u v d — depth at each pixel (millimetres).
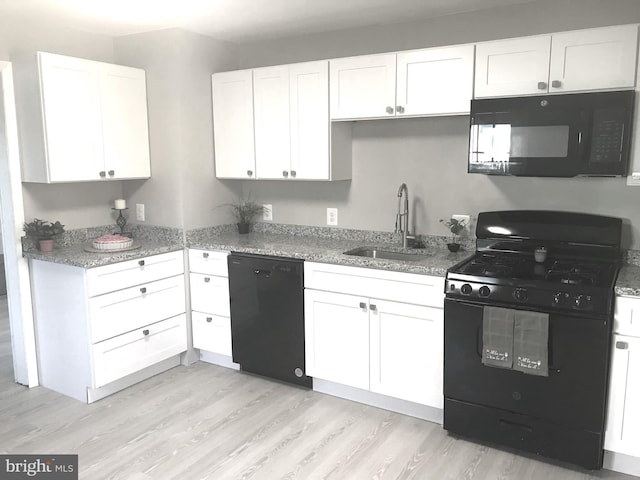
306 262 3152
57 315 3238
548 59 2586
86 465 2543
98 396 3227
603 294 2268
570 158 2545
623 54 2420
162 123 3615
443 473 2461
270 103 3510
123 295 3256
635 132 2439
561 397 2418
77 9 3025
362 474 2459
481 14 3064
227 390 3344
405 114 3021
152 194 3744
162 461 2574
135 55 3664
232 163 3748
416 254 3285
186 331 3725
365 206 3592
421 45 3273
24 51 3238
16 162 3242
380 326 2939
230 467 2523
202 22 3334
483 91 2768
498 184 3111
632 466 2422
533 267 2715
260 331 3402
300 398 3227
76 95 3219
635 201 2764
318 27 3473
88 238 3691
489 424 2631
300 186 3852
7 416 3023
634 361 2297
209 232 3834
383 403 3086
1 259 5582
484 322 2506
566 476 2430
